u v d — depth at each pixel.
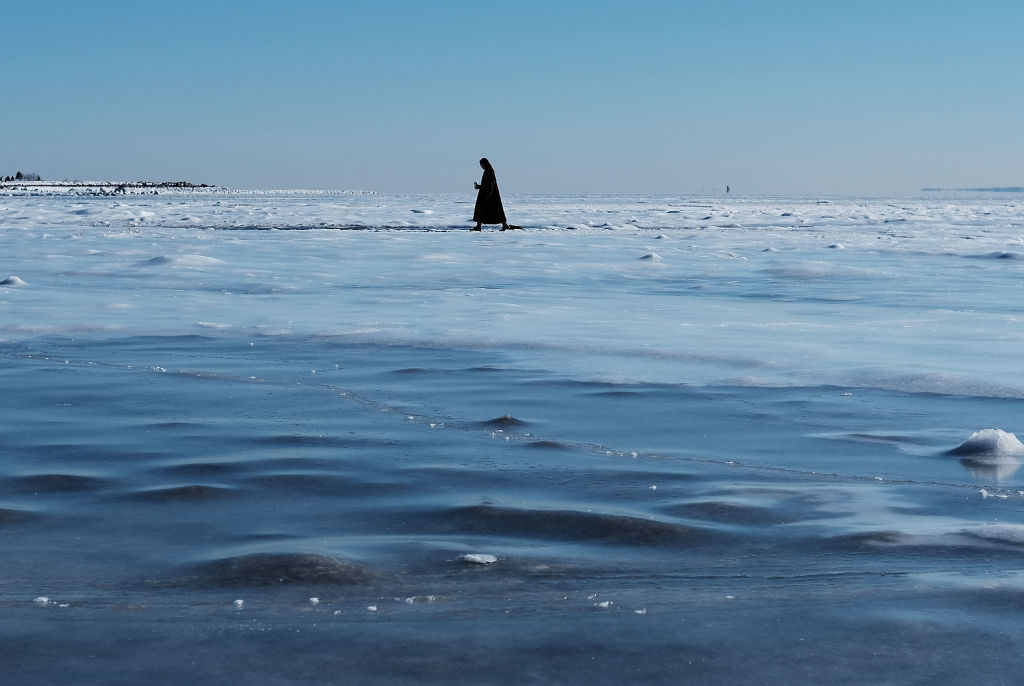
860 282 13.67
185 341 8.25
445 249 19.91
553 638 2.55
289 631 2.59
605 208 54.22
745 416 5.51
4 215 36.50
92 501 3.87
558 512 3.69
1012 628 2.62
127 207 47.72
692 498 3.93
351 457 4.59
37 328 8.83
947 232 28.73
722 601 2.83
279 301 11.17
